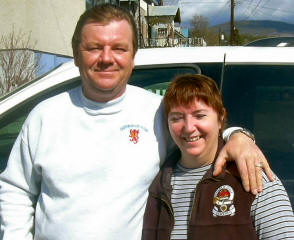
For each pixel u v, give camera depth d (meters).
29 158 2.16
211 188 1.92
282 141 2.54
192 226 1.91
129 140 2.11
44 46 17.91
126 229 2.05
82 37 2.08
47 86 2.75
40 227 2.10
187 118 2.02
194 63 2.77
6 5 16.97
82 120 2.11
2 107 2.72
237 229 1.83
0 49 14.86
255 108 2.61
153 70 2.82
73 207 2.03
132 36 2.12
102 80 2.05
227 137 2.08
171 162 2.13
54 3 18.53
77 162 2.06
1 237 2.22
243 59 2.72
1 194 2.23
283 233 1.78
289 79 2.64
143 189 2.12
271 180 1.85
